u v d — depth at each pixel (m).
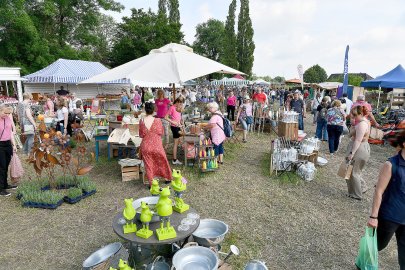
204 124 7.30
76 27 29.81
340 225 4.33
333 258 3.53
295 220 4.48
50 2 25.66
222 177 6.38
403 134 2.51
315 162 7.21
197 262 2.62
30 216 4.56
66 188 5.55
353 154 5.07
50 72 20.91
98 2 29.42
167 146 8.51
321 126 10.24
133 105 18.52
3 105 5.20
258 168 7.05
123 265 2.40
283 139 7.14
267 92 33.38
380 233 2.79
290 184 6.00
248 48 56.28
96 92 23.72
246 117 10.10
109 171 6.76
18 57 23.77
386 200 2.68
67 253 3.62
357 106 5.01
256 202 5.13
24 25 21.86
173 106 6.95
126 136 6.76
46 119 9.15
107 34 50.19
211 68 6.19
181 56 6.18
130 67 6.17
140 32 33.81
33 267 3.36
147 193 5.46
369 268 3.00
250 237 3.99
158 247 3.20
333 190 5.70
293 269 3.32
